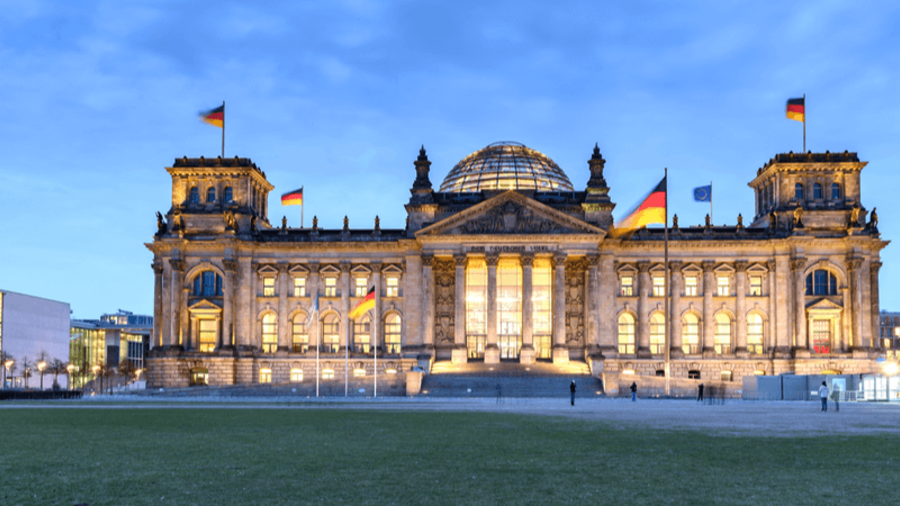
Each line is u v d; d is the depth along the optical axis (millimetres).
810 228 132625
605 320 131625
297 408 73125
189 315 135250
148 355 132750
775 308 132000
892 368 122625
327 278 137750
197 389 111688
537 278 137000
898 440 39531
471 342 134750
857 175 133750
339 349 135875
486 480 26703
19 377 174250
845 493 24578
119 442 38875
